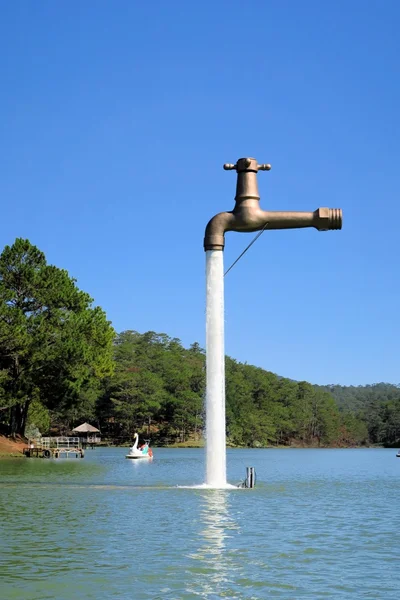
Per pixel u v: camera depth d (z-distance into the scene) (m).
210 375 35.16
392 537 22.52
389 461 98.94
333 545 20.94
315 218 34.38
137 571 16.95
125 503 30.64
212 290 34.28
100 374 85.81
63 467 61.88
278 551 19.81
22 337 75.94
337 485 45.50
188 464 72.19
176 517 26.25
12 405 81.19
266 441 183.00
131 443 153.00
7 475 49.94
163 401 157.62
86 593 14.88
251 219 34.19
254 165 34.69
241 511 28.38
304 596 14.84
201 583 15.84
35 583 15.70
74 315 83.50
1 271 82.00
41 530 23.06
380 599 14.63
